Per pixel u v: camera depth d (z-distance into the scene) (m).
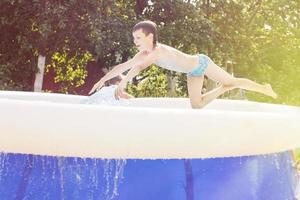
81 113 2.29
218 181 2.53
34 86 12.31
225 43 13.84
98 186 2.37
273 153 2.81
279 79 16.41
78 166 2.37
